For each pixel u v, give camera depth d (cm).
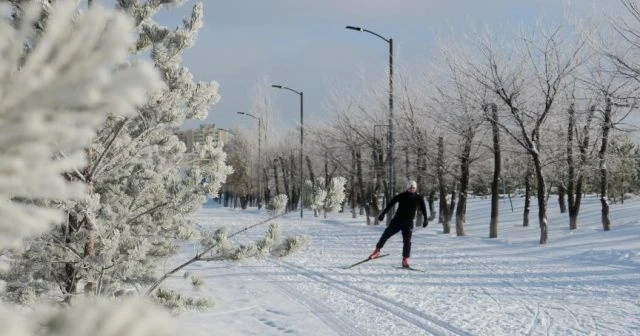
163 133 586
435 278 1093
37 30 49
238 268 1232
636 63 1772
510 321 745
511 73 2005
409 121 2556
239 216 3722
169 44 493
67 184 49
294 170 4994
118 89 45
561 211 2838
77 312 49
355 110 3366
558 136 2100
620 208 2502
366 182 3834
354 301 889
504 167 2803
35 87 43
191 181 570
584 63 1919
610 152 2069
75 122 45
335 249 1619
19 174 45
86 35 45
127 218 549
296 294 952
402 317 777
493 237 1959
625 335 670
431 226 2688
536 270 1167
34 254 480
